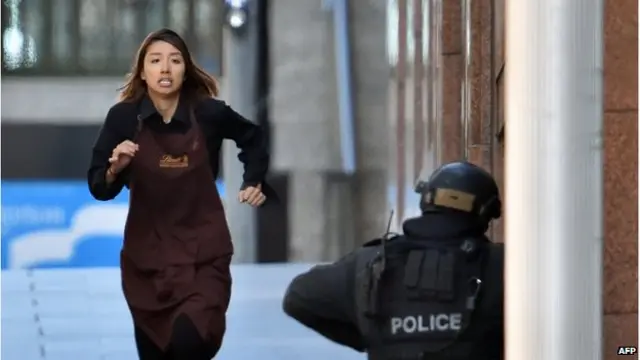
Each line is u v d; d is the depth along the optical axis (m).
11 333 18.83
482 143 18.30
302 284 12.73
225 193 25.86
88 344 18.44
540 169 11.70
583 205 11.67
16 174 27.52
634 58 12.12
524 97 11.73
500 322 12.14
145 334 14.43
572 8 11.60
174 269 14.20
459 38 20.14
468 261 12.23
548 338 11.71
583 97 11.64
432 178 12.76
